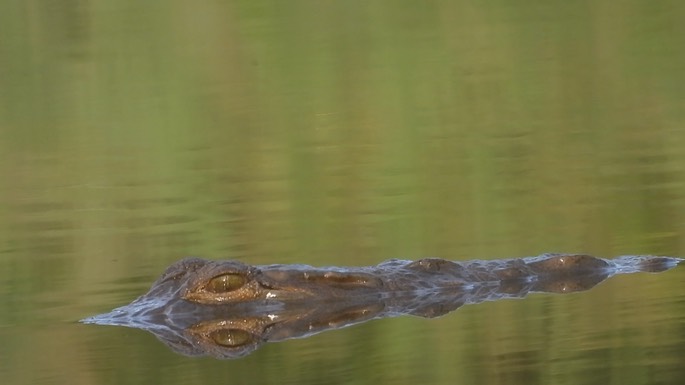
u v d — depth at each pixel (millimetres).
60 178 35469
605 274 20406
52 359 17062
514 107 42594
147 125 43656
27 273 23531
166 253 24844
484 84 46750
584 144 35625
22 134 43438
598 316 18109
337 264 22719
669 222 24766
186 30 57281
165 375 16047
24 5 61344
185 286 19297
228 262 19344
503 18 59188
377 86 47312
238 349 17156
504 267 20312
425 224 26188
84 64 53500
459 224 26109
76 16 60531
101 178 35094
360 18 59344
